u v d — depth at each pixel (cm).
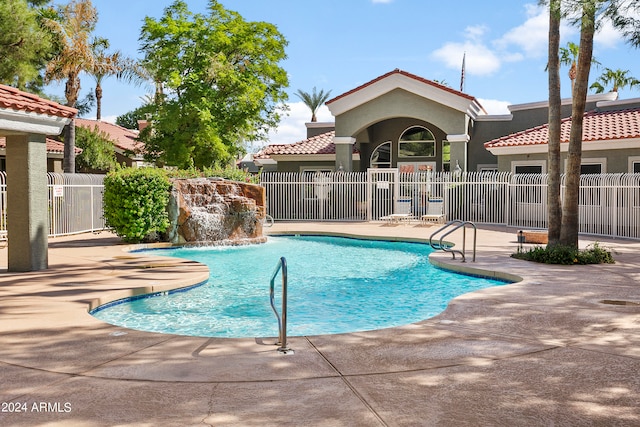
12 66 2030
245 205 1814
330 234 2045
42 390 455
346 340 610
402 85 2598
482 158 2802
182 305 917
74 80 2908
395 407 420
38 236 1106
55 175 1847
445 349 574
